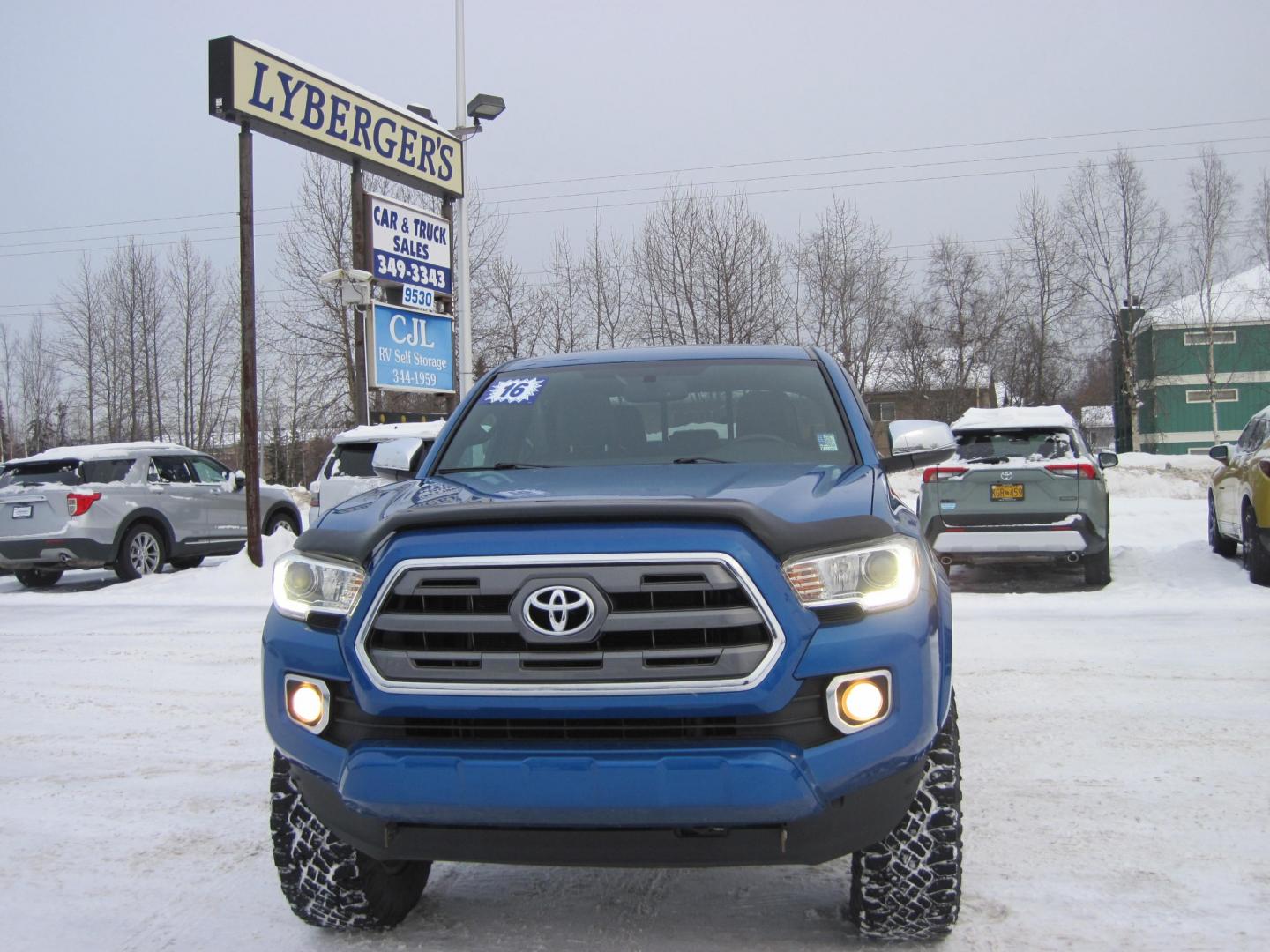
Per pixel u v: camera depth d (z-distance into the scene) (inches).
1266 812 152.9
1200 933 113.0
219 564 562.6
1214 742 189.6
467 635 94.0
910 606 98.3
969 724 205.9
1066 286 1768.0
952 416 1784.0
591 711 91.0
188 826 158.2
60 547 504.4
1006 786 167.3
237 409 1843.0
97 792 176.4
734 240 1210.0
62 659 309.3
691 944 112.9
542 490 115.1
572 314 1241.4
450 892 130.3
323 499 449.1
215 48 522.6
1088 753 184.9
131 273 1737.2
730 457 138.2
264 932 119.3
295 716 101.9
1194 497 967.6
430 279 693.3
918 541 109.0
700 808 89.5
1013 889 126.3
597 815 90.3
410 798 92.7
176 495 556.1
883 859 104.0
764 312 1219.9
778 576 93.2
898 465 143.0
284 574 108.2
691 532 93.4
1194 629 302.2
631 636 91.9
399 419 674.2
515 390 158.2
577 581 92.2
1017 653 273.4
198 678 276.2
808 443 139.5
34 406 2078.0
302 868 111.6
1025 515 383.9
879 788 95.1
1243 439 440.1
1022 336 1793.8
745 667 90.6
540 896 128.0
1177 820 150.2
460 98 746.8
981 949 109.4
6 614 426.6
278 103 551.8
